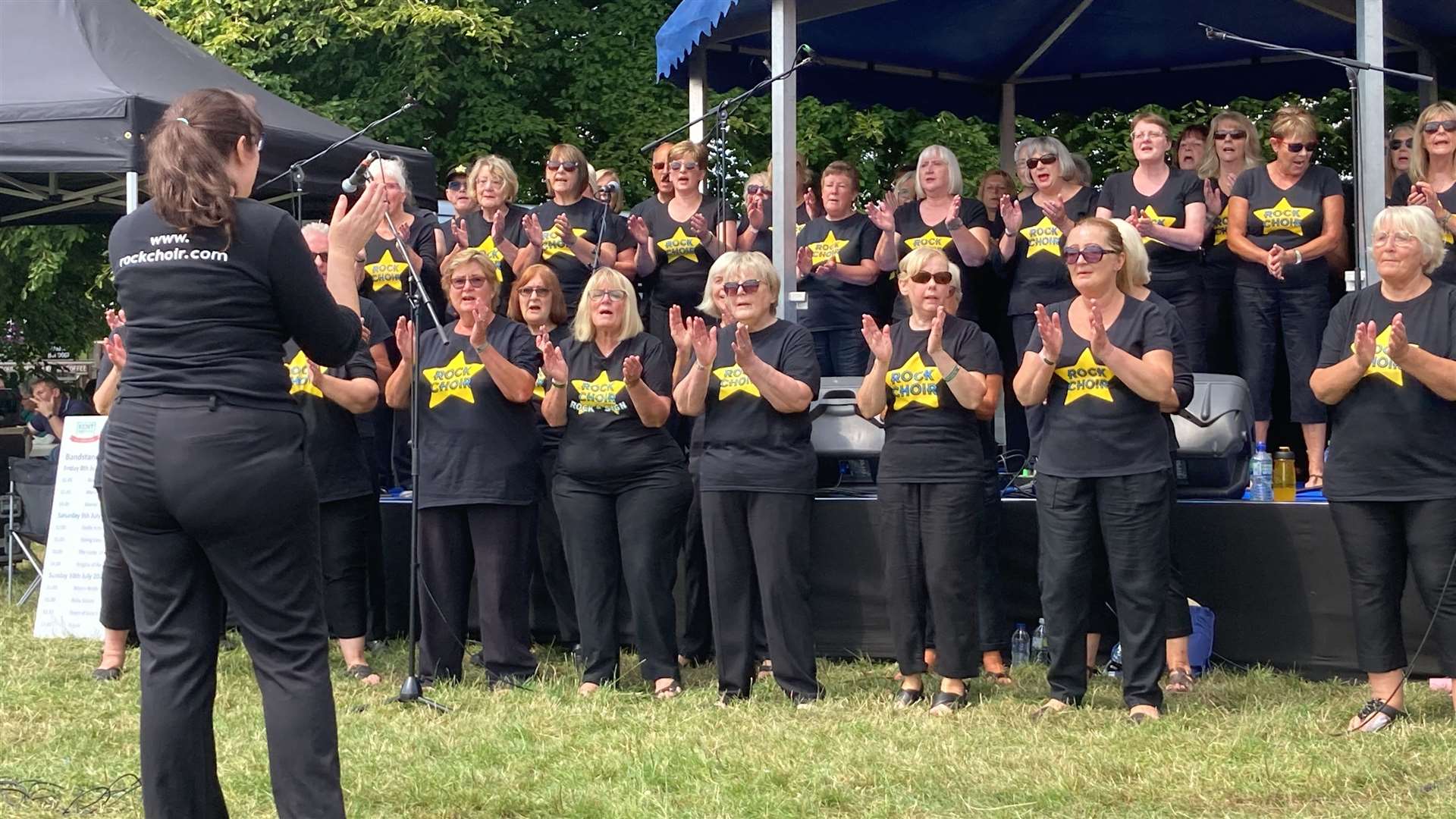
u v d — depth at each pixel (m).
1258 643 5.39
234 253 2.90
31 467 7.40
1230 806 3.69
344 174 7.73
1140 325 4.69
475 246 6.77
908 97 8.86
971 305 6.57
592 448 5.30
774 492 5.07
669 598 5.35
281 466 2.92
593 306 5.30
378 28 12.16
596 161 12.50
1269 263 6.00
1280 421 6.96
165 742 2.95
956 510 4.95
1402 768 3.97
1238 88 8.94
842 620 5.88
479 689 5.35
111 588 5.70
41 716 4.94
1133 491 4.65
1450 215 5.39
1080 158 6.84
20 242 13.52
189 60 7.54
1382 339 4.46
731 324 5.27
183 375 2.89
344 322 3.08
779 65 6.29
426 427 5.43
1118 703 4.93
